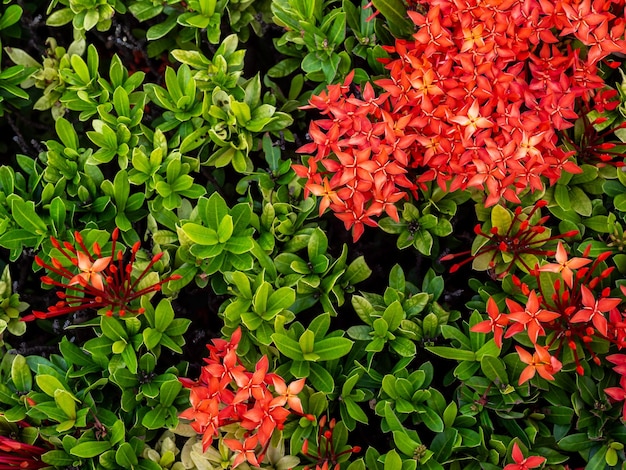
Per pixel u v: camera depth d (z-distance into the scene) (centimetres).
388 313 49
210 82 52
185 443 50
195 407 45
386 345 51
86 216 51
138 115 52
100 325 49
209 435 45
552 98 48
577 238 50
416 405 48
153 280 49
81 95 52
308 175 48
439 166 48
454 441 47
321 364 49
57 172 51
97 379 49
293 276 50
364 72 52
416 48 49
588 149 50
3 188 51
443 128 48
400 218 51
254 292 49
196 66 52
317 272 50
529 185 49
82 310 52
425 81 48
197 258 50
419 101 48
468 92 48
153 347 49
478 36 47
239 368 45
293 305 50
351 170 47
